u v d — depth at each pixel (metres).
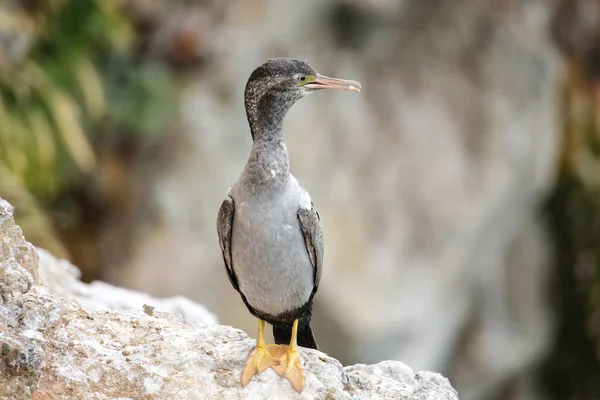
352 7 16.48
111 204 15.51
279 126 5.98
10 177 12.44
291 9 16.19
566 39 19.47
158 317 6.97
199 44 15.77
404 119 16.88
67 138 13.91
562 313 19.70
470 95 17.27
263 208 5.80
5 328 5.76
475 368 17.48
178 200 15.35
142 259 15.18
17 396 5.48
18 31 13.65
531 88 17.47
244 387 5.85
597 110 19.89
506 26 17.66
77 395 5.65
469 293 17.12
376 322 15.18
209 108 15.69
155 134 15.55
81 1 14.46
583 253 19.64
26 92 13.74
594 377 19.66
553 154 18.11
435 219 16.48
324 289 14.92
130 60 15.66
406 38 17.27
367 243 15.80
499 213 17.23
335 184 15.84
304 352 6.25
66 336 6.00
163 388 5.81
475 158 16.97
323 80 6.13
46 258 7.95
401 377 6.59
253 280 5.94
